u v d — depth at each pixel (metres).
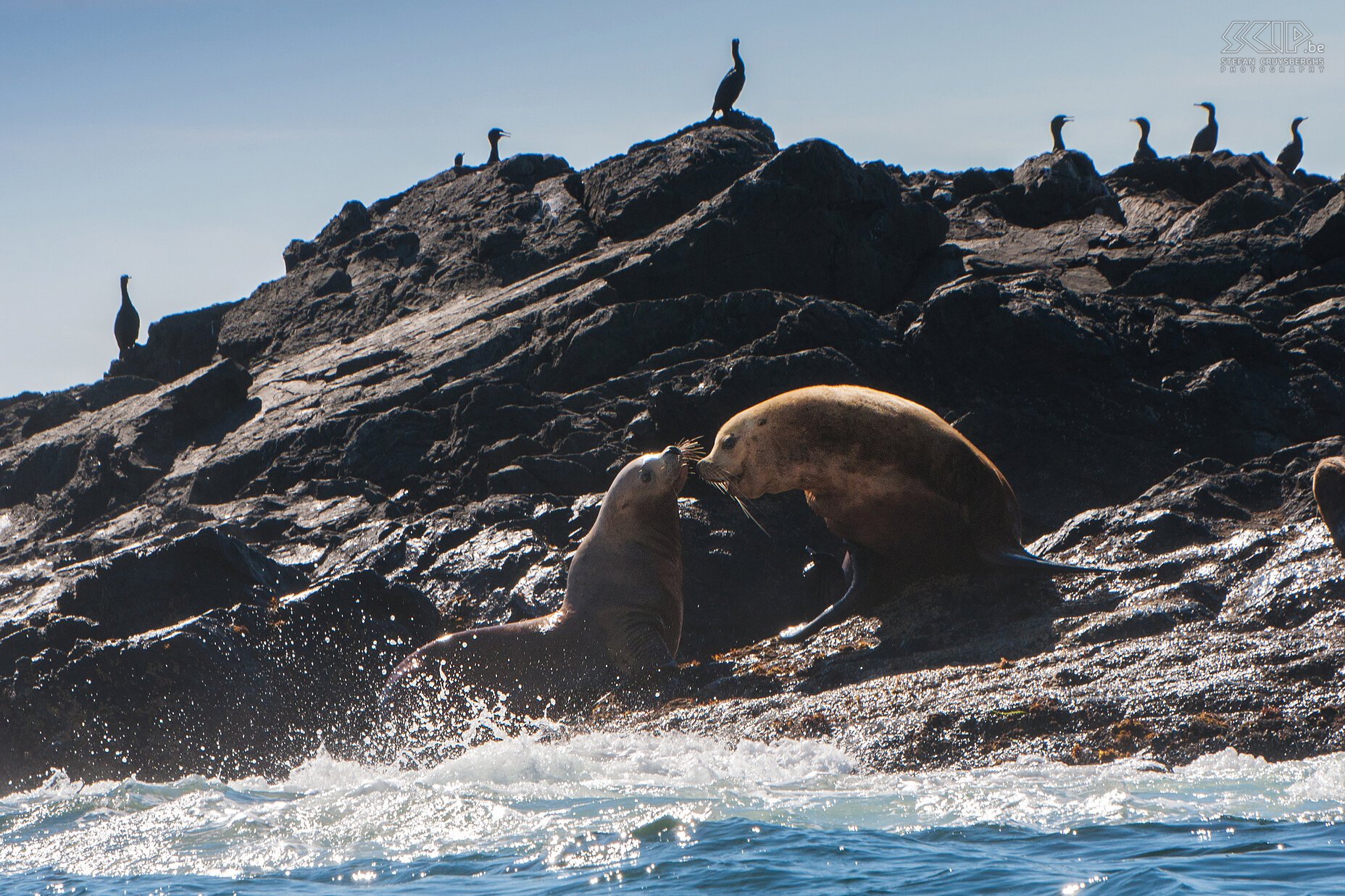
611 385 63.19
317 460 66.44
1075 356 56.72
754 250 70.06
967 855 21.66
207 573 44.91
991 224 83.56
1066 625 38.09
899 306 67.50
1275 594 36.75
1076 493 53.62
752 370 56.12
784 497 52.53
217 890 21.89
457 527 55.59
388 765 38.38
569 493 57.53
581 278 75.25
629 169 85.94
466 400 63.47
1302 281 65.62
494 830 24.98
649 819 25.17
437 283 85.75
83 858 24.69
